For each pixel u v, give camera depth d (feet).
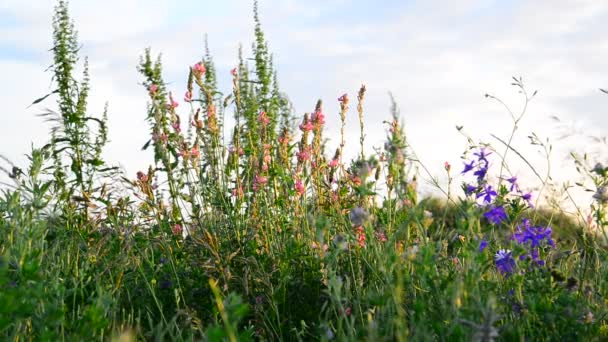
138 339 11.68
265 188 15.94
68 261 13.24
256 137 20.54
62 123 18.06
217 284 13.23
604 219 11.41
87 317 8.81
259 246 14.35
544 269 11.44
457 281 8.82
